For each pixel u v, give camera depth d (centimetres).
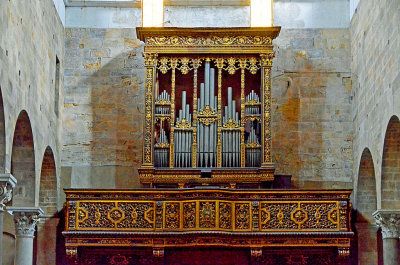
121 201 2366
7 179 1894
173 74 2581
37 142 2327
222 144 2544
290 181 2623
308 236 2331
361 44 2581
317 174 2689
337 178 2688
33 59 2273
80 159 2708
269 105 2547
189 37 2589
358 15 2634
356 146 2652
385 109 2244
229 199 2347
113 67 2769
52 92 2567
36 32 2316
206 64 2592
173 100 2566
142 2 2659
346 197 2356
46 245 2619
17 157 2283
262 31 2575
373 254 2611
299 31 2773
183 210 2342
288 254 2398
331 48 2766
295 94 2736
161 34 2586
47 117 2483
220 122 2553
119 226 2352
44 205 2630
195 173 2514
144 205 2362
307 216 2347
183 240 2328
